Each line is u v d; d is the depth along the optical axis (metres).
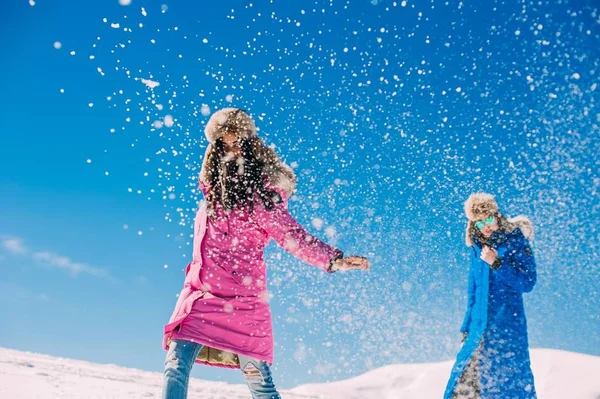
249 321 2.54
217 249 2.58
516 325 4.21
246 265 2.58
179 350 2.46
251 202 2.58
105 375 6.41
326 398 8.09
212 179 2.67
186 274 2.69
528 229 4.36
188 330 2.46
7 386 3.81
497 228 4.36
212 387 7.14
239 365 2.67
